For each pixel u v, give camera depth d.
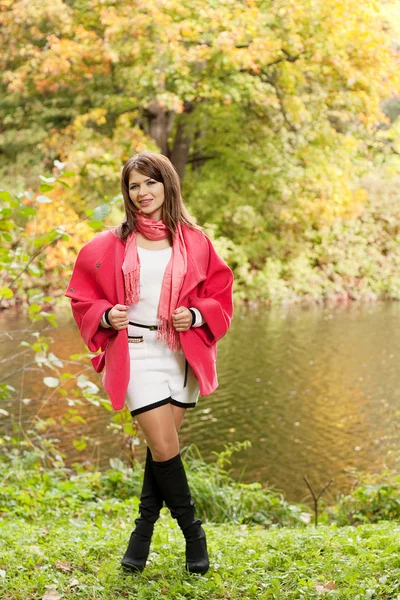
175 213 3.61
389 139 29.89
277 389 14.52
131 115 23.73
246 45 22.28
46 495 6.14
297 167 25.25
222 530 5.42
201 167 27.81
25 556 3.91
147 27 21.64
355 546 4.12
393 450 10.83
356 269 29.05
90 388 6.89
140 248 3.58
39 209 20.89
